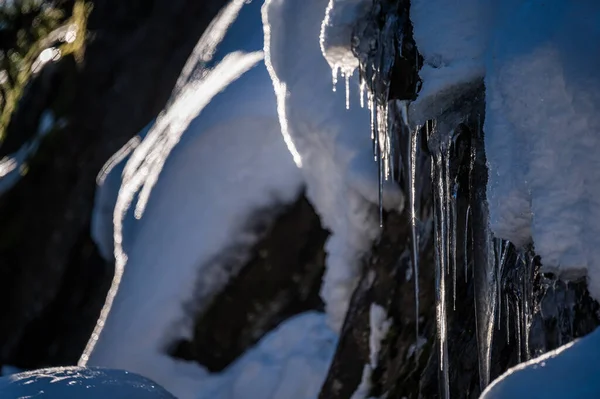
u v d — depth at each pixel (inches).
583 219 129.7
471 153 166.6
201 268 294.7
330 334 263.4
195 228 302.5
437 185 179.0
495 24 152.3
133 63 493.4
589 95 129.4
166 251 310.0
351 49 202.4
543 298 146.4
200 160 311.7
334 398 235.0
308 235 279.3
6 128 532.1
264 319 284.0
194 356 293.7
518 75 138.0
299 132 260.4
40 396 148.6
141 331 301.7
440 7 162.4
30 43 561.9
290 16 263.3
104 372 161.3
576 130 130.4
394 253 231.6
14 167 502.0
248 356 279.7
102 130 484.4
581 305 140.7
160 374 295.1
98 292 430.9
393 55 193.6
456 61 157.4
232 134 304.3
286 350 270.5
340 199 253.3
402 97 195.3
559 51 133.5
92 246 446.0
